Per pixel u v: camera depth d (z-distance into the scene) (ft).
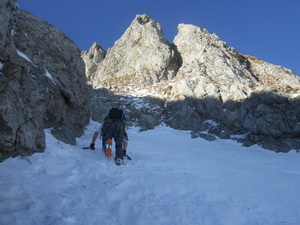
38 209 11.59
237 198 17.12
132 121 88.28
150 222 12.94
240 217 14.67
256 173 25.35
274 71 102.63
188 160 27.53
